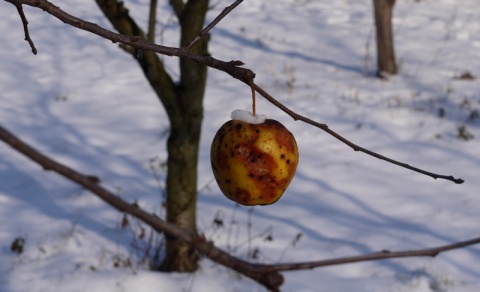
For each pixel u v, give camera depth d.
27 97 10.89
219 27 14.31
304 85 11.55
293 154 1.61
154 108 10.62
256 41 13.73
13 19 14.19
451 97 10.88
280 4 15.98
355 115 10.23
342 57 13.10
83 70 12.07
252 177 1.57
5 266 6.28
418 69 12.22
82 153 9.05
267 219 7.30
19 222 7.14
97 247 6.65
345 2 16.28
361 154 8.94
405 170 8.52
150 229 6.98
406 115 10.12
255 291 6.05
